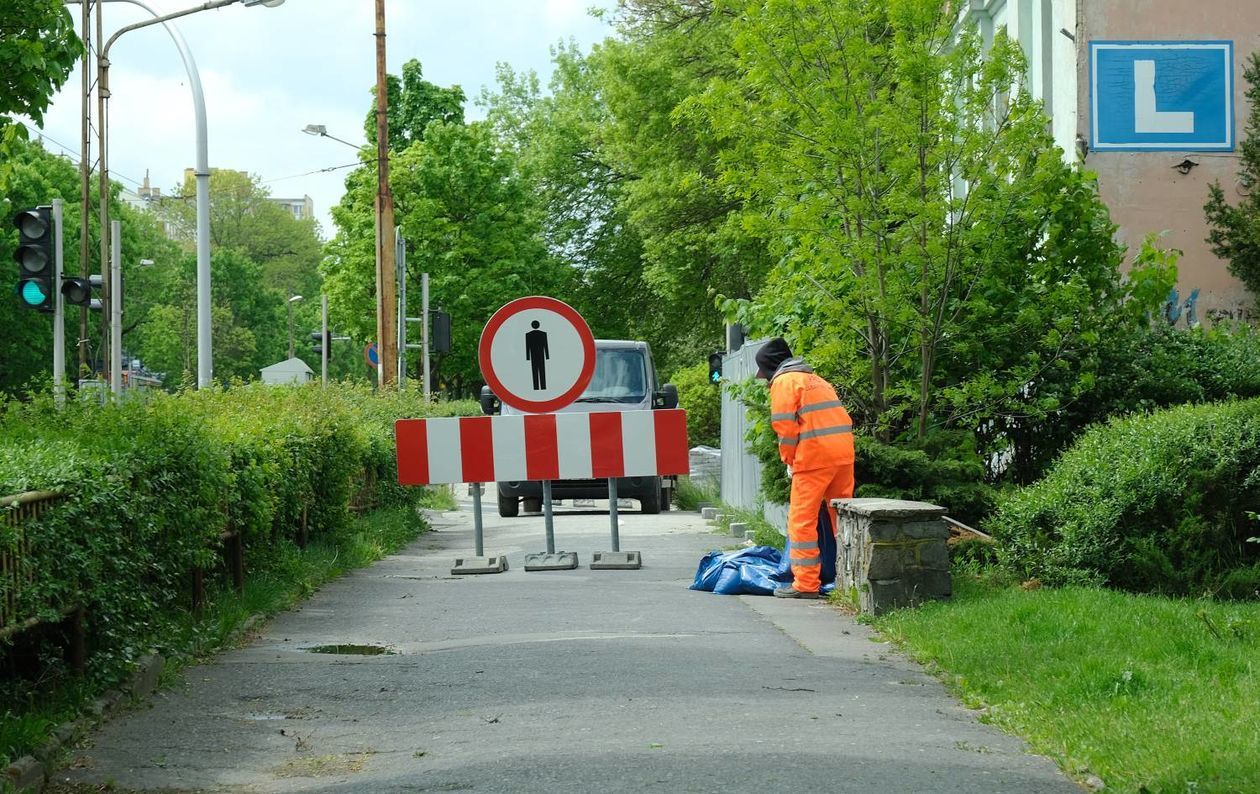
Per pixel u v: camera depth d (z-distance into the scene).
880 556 13.12
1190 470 13.21
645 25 57.88
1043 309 17.83
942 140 17.47
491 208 78.56
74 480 9.12
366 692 9.89
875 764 7.55
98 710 8.95
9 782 7.07
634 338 73.31
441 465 18.67
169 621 11.41
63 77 13.14
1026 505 14.11
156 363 122.44
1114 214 26.34
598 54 60.19
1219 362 18.36
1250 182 23.84
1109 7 26.30
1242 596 12.95
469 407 56.41
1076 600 12.18
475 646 11.84
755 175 18.25
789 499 17.58
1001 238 17.80
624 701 9.34
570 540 23.66
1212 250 24.02
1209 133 26.23
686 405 59.44
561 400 18.41
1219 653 9.96
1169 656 9.98
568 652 11.35
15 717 8.13
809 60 17.66
